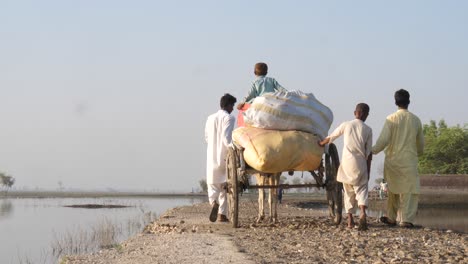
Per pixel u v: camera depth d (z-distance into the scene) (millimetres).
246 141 9875
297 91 10258
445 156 66938
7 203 60906
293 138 9688
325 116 10281
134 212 35469
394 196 10375
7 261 12523
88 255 7652
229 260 6727
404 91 10266
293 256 7012
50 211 39344
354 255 7039
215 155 11625
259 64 11023
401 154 10102
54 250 13477
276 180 10992
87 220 27375
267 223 11250
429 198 46188
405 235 9039
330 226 10352
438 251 7352
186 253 7336
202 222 12258
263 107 9875
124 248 8273
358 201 9539
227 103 11672
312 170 10109
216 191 11727
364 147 9500
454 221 23016
